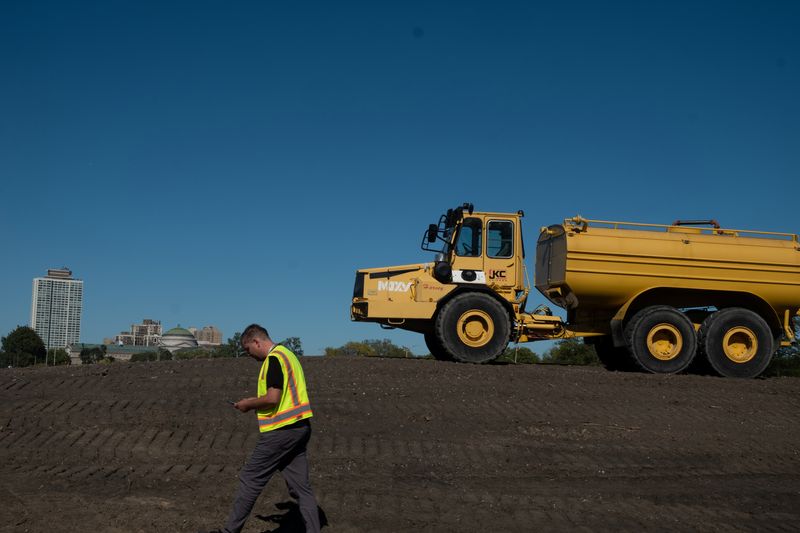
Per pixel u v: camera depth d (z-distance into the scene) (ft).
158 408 36.14
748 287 50.55
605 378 46.21
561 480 30.09
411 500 26.00
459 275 50.08
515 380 44.27
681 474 31.73
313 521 20.59
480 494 27.22
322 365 45.60
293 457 20.79
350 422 35.83
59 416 34.24
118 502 24.16
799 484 31.04
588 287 49.37
